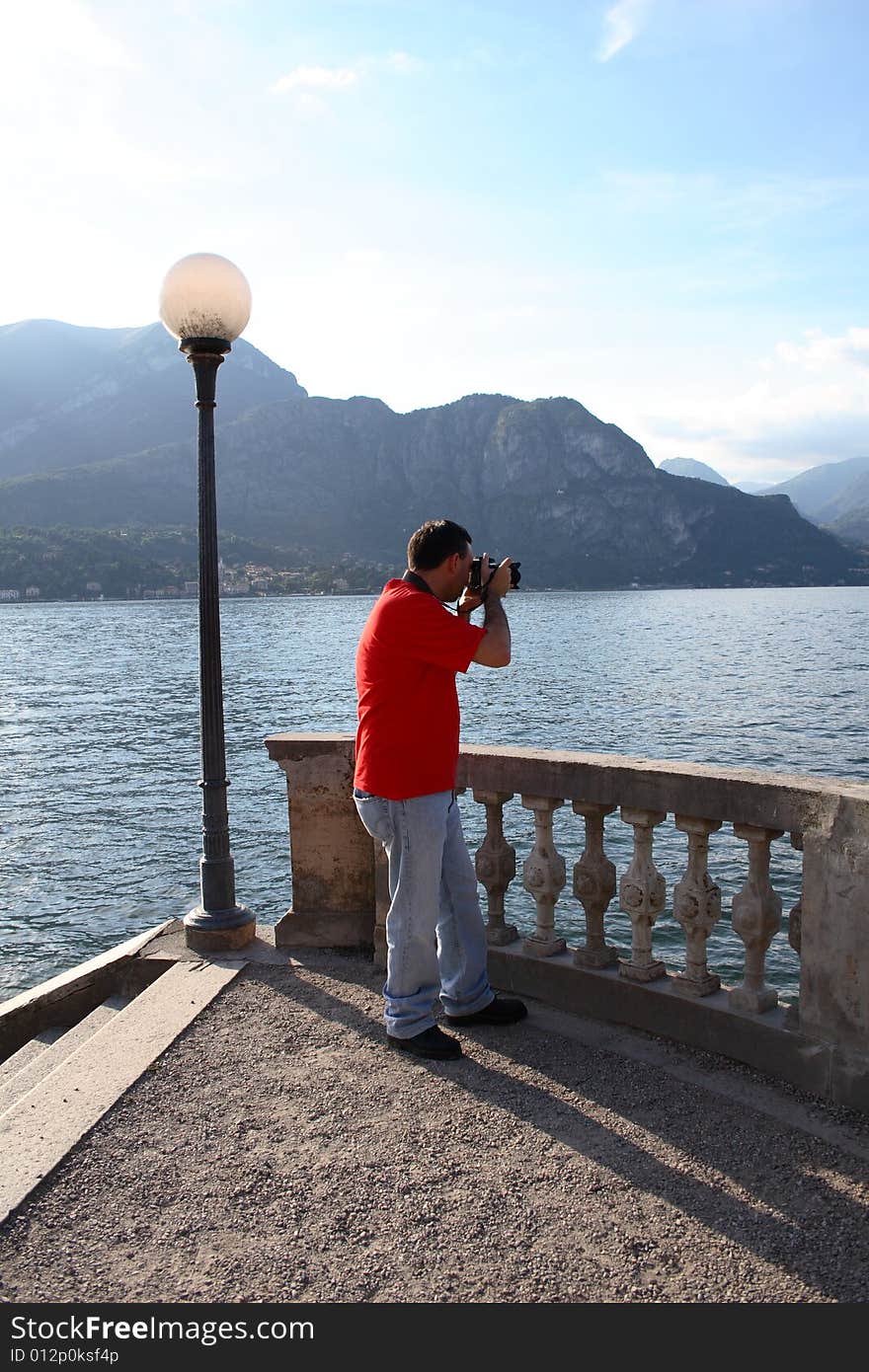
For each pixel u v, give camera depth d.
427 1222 2.75
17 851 21.73
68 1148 3.16
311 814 4.96
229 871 5.19
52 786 29.91
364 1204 2.84
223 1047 3.93
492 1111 3.36
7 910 17.62
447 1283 2.51
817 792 3.32
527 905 16.03
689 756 31.88
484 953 4.10
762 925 3.62
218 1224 2.78
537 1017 4.19
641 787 3.88
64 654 92.88
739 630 112.88
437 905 3.83
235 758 34.91
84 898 18.30
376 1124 3.30
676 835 19.36
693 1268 2.54
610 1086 3.53
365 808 3.85
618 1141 3.15
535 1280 2.51
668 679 58.41
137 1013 4.27
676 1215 2.76
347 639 113.81
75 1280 2.55
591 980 4.18
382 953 4.77
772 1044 3.56
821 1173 2.95
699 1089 3.49
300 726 42.91
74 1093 3.55
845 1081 3.32
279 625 148.12
